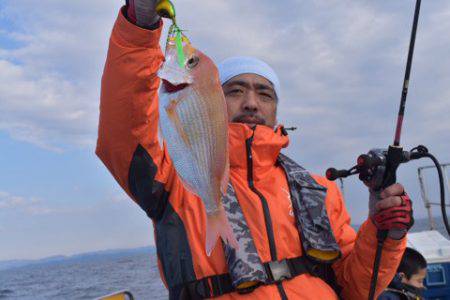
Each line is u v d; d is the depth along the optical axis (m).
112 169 1.05
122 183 1.07
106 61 0.95
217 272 1.05
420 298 1.88
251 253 1.04
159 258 1.14
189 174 0.85
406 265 1.87
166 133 0.86
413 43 1.12
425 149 1.14
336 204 1.32
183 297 1.05
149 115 0.98
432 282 2.34
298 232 1.16
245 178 1.19
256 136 1.19
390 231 1.12
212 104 0.86
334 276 1.29
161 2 0.83
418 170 3.09
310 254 1.13
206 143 0.86
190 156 0.85
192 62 0.85
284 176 1.26
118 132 0.98
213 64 0.87
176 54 0.85
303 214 1.17
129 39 0.91
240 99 1.30
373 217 1.12
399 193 1.09
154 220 1.16
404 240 1.15
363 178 1.10
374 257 1.17
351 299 1.27
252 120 1.29
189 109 0.85
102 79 0.97
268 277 1.07
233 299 1.03
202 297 1.04
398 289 1.81
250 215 1.12
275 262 1.09
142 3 0.88
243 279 1.01
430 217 3.05
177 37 0.85
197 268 1.05
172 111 0.85
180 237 1.08
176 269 1.07
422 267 1.88
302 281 1.10
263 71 1.32
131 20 0.91
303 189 1.22
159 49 0.95
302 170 1.28
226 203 1.10
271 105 1.34
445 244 2.47
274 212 1.14
